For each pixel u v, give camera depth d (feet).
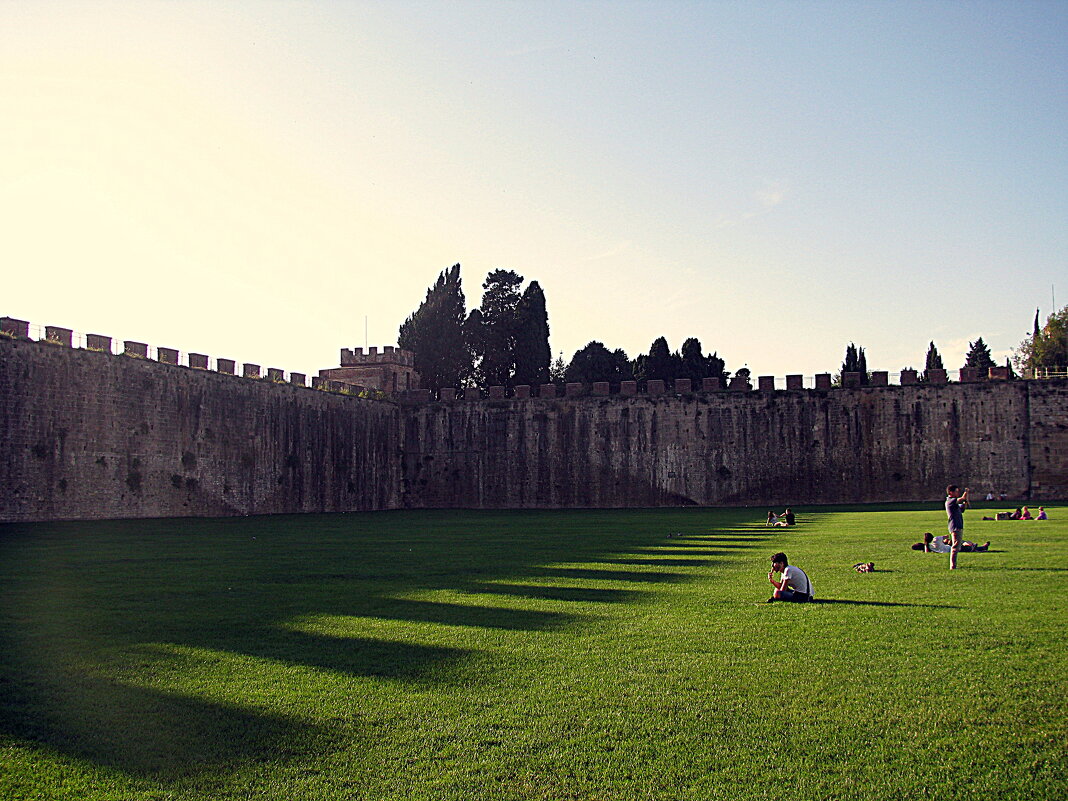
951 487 81.66
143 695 41.34
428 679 43.70
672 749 34.35
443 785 31.30
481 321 353.10
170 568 89.97
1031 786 30.78
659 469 247.70
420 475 266.36
